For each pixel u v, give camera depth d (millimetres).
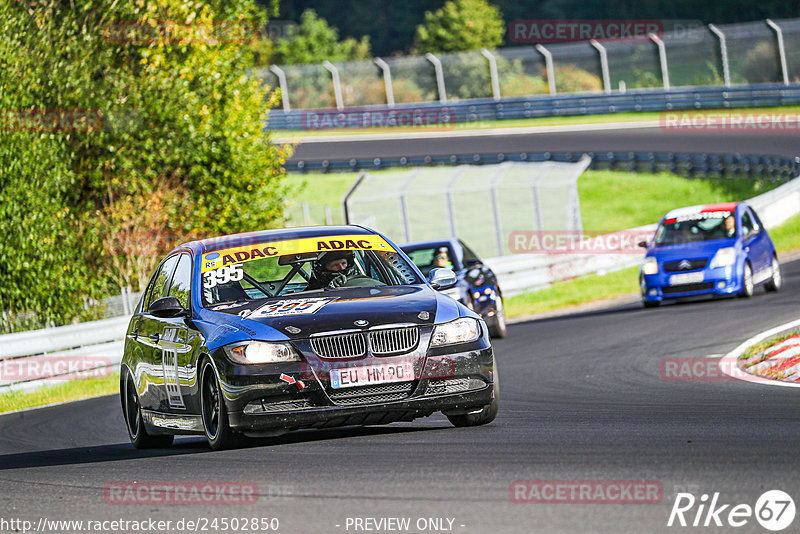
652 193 149250
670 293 69375
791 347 42188
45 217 76812
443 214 132125
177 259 33125
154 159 88125
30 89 79562
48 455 33375
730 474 19922
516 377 44781
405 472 22219
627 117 185000
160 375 31344
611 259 98688
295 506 19797
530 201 136250
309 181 170875
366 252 31656
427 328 27297
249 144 91562
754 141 157000
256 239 32250
